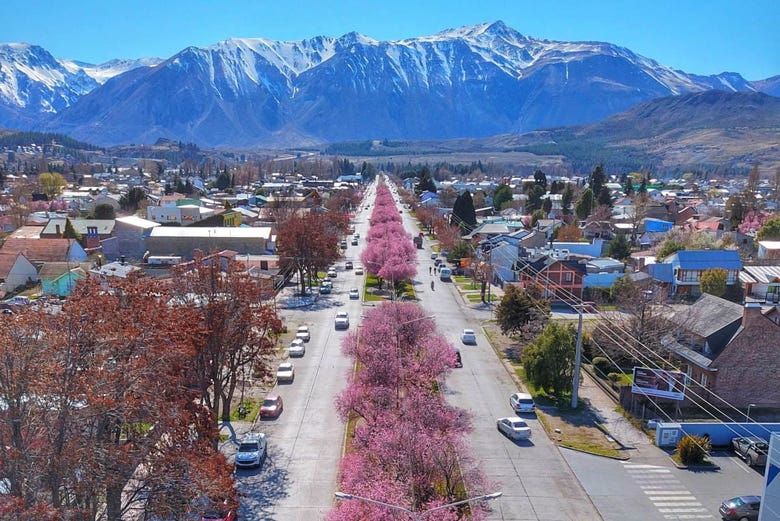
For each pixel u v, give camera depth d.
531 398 47.22
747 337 48.41
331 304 80.31
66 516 23.09
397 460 31.80
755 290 79.56
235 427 43.75
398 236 102.12
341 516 28.86
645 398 47.50
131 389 26.52
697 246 94.38
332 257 90.38
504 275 92.00
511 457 40.25
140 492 28.09
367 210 198.38
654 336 54.72
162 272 90.25
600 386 52.94
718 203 188.12
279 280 88.69
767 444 39.97
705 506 35.25
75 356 25.31
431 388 45.22
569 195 167.62
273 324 44.44
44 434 25.09
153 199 179.75
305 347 61.88
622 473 38.62
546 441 42.62
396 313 55.44
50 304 32.44
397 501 28.28
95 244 109.19
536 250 95.19
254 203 186.38
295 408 47.12
